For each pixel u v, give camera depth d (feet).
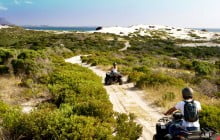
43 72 68.69
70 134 23.57
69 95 40.22
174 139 20.21
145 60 142.20
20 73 67.51
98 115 30.53
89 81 51.13
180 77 81.10
